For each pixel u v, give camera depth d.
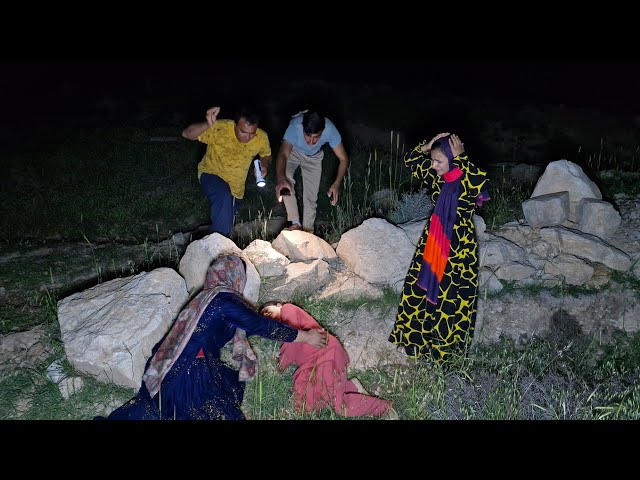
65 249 7.22
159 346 4.96
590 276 6.45
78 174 9.12
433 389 5.30
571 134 11.53
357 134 11.20
